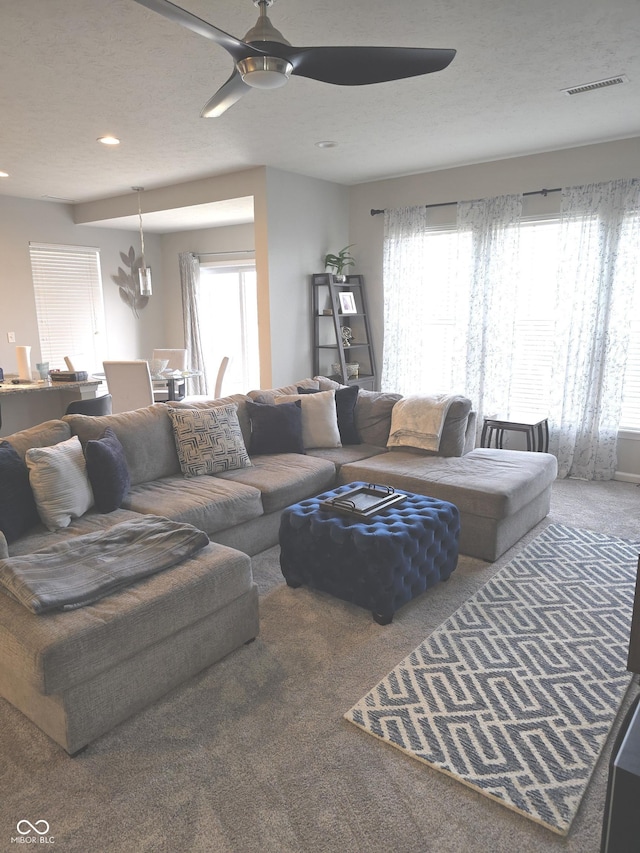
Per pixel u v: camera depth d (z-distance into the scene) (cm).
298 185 556
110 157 485
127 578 212
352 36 275
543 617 272
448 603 288
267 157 490
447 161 517
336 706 214
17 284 675
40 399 571
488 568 327
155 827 165
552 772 181
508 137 443
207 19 256
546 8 248
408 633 262
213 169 531
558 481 494
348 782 179
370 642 255
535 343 523
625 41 279
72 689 186
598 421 488
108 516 289
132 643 199
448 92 343
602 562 332
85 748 193
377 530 269
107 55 286
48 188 613
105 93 338
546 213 497
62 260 718
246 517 326
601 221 463
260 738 198
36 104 356
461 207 532
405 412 426
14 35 264
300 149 465
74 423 322
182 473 363
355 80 229
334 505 296
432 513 292
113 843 160
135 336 815
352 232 624
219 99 243
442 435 412
